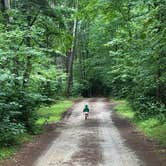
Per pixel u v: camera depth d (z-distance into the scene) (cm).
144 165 1159
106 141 1655
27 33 1986
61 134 1914
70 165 1170
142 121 2317
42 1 2341
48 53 2620
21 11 2338
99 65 7025
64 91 5584
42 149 1476
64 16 2641
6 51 1730
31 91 2098
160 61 1788
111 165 1164
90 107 3847
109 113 3159
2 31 1914
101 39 6028
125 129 2091
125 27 2939
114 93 5450
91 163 1194
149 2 1866
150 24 1700
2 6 2209
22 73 1958
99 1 2612
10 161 1252
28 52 1834
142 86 2566
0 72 1589
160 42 1616
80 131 2023
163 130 1831
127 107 3394
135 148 1462
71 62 5894
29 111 1936
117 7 2684
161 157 1270
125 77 3006
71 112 3266
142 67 2186
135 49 2347
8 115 1606
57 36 2608
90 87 7306
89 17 2756
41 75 2597
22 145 1562
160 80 2036
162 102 2416
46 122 2430
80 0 2733
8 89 1734
